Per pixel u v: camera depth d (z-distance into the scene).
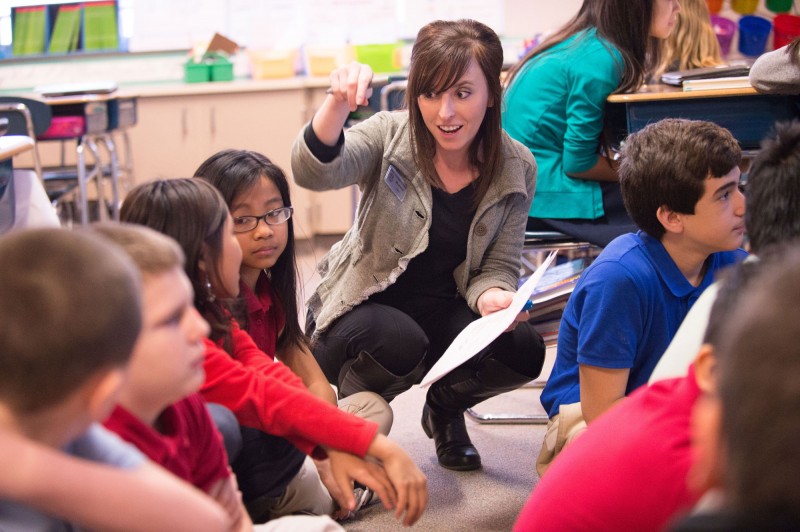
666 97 2.56
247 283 1.78
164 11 5.78
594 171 2.71
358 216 2.14
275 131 5.26
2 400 0.76
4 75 5.92
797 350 0.57
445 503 2.06
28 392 0.76
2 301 0.75
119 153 5.48
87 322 0.75
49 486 0.78
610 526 1.06
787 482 0.56
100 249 0.79
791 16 5.09
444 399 2.26
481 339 1.73
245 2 5.68
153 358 1.05
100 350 0.77
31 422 0.78
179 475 1.18
